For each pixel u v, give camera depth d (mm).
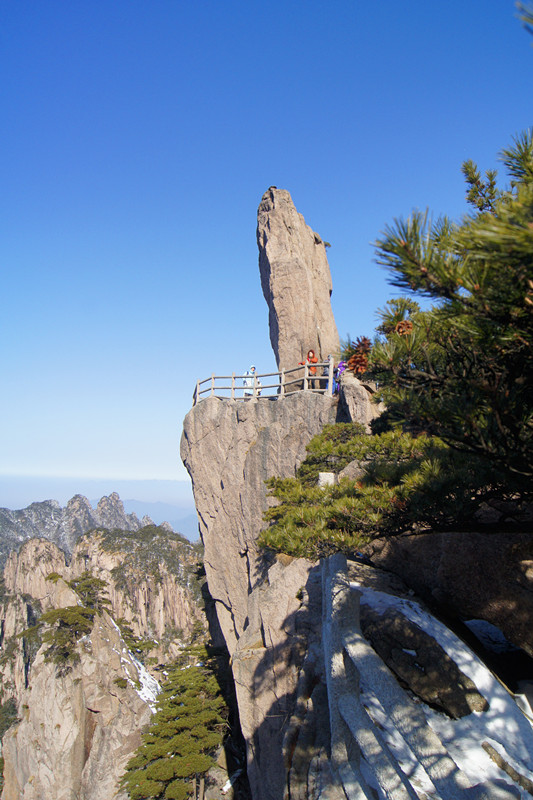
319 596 17422
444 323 6254
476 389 6184
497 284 4910
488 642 11016
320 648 12891
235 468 29062
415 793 7023
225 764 32531
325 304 35188
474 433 6121
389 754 7695
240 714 20094
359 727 8180
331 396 26250
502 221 4148
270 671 19578
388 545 11484
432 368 6750
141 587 138750
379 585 11016
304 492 11445
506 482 7148
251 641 20984
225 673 37375
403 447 10289
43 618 50500
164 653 113250
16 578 160125
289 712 18203
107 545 161000
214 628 42688
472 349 6430
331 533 9016
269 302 34750
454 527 8641
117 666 47938
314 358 29672
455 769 6859
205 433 30844
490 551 9062
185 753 31344
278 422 27781
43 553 161375
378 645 9133
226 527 29406
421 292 5309
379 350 6641
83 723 45031
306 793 9883
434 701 8117
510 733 7355
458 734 7508
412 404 6574
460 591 9250
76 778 43094
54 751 44031
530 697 8844
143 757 32812
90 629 51844
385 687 8164
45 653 49875
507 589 8719
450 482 7832
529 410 6203
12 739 49812
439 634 8812
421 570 10711
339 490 10641
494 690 7957
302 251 33938
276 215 33750
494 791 6383
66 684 46875
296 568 20219
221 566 29609
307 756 10562
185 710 34156
